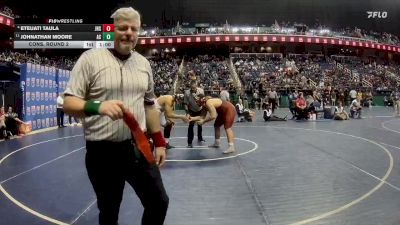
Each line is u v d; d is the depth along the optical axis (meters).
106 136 2.35
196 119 8.52
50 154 8.56
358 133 12.35
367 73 42.03
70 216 4.05
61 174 6.29
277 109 28.61
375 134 12.03
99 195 2.50
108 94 2.31
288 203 4.44
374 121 17.67
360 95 29.89
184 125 16.61
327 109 19.69
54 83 16.55
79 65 2.29
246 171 6.29
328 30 48.66
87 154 2.44
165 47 47.25
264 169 6.45
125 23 2.30
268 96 25.28
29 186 5.47
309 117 19.19
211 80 33.84
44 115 15.46
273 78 34.31
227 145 9.69
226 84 32.03
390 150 8.57
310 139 10.76
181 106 27.23
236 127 15.20
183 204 4.46
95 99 2.32
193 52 47.25
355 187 5.15
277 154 8.08
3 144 10.50
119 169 2.42
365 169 6.36
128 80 2.36
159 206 2.45
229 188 5.18
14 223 3.84
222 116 8.61
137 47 47.25
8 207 4.41
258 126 15.57
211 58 43.22
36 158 8.02
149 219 2.48
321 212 4.09
